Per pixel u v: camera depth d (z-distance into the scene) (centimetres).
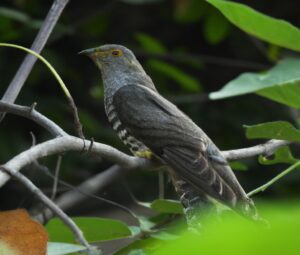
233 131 1652
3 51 1554
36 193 512
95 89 1622
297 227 189
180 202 659
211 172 667
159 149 732
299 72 664
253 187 1511
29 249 389
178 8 1589
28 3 1631
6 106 530
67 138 518
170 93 1661
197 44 1862
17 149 1502
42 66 1554
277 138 652
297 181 1495
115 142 1520
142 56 1630
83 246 525
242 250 189
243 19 591
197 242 192
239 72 1803
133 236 657
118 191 1479
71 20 1758
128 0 1453
